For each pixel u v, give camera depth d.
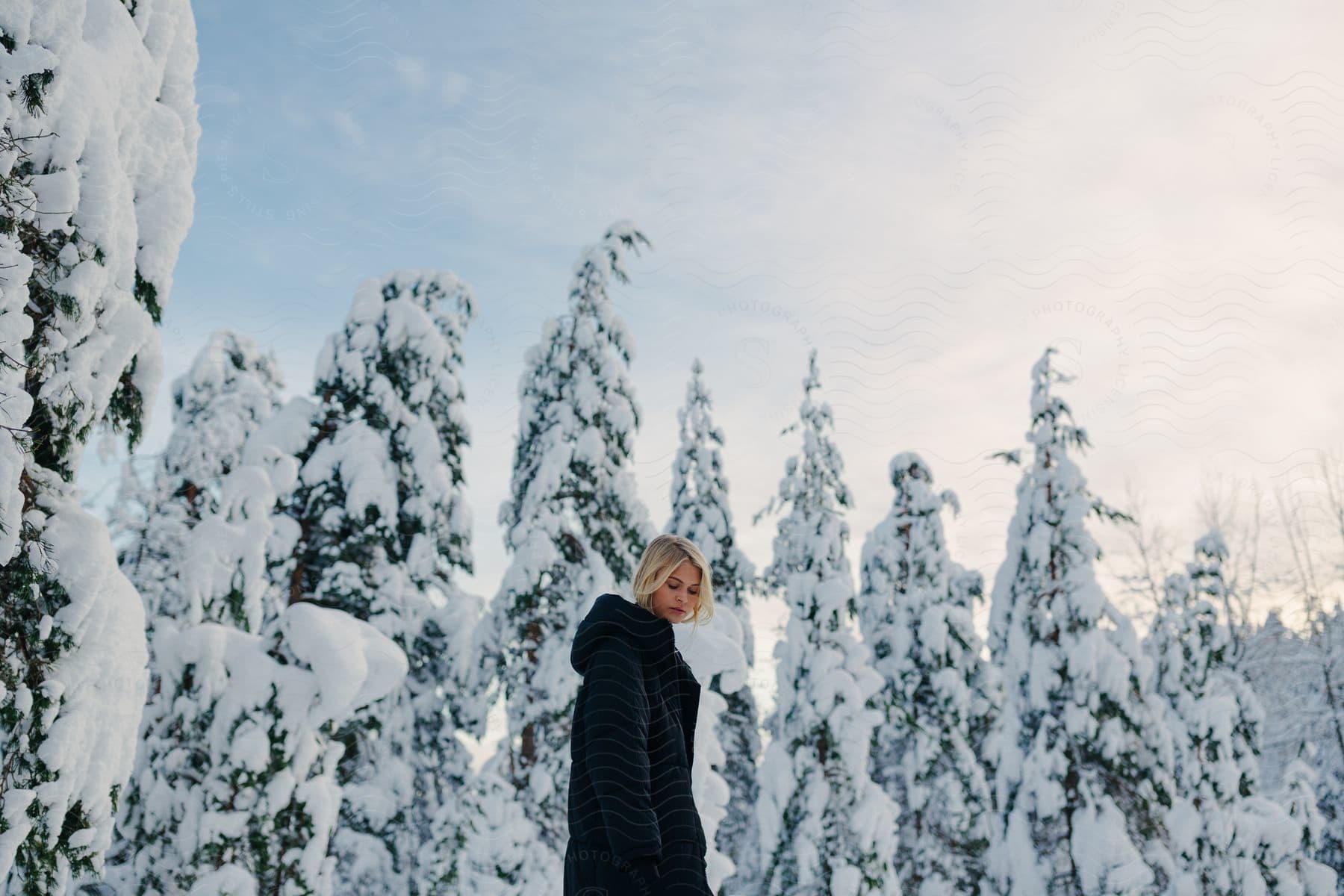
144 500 14.09
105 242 4.18
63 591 4.02
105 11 4.41
